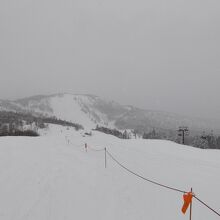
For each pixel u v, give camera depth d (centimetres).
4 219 768
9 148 2067
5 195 952
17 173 1260
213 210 919
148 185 1265
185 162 2131
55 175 1281
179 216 891
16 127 12569
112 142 3794
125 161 2014
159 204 995
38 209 855
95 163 1770
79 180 1231
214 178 1513
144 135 13612
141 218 852
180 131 5966
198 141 8438
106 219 823
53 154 1969
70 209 876
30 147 2255
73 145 3088
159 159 2247
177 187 1279
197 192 1199
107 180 1294
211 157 2542
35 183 1120
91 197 1010
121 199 1019
